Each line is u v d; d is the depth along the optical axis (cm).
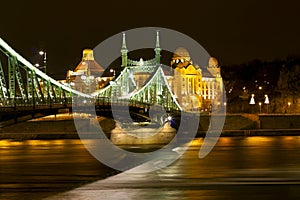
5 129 10856
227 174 4816
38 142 8975
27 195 3819
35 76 8956
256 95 19412
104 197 3731
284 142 8512
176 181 4409
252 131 10750
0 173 4950
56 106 8938
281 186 4119
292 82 17612
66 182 4400
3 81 8088
